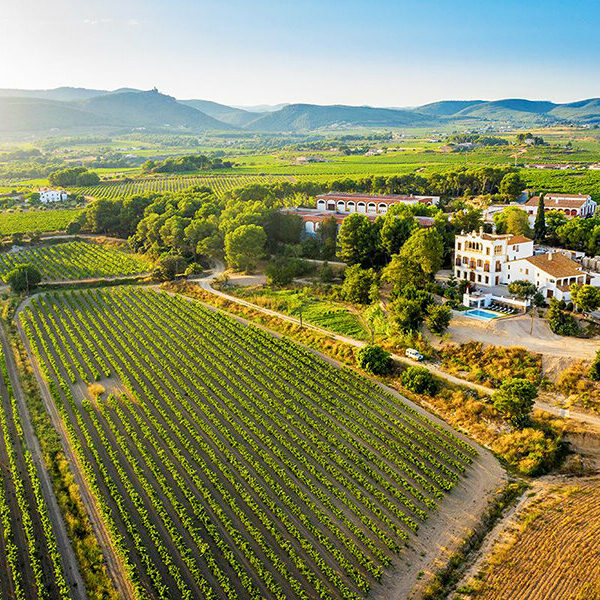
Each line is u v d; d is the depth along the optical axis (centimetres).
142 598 5300
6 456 7569
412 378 9250
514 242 12138
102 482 7025
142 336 11900
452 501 6762
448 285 12212
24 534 6169
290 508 6556
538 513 6444
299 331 11950
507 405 7962
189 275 16200
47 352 11006
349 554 5912
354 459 7469
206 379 9856
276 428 8319
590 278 11162
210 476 7081
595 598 5216
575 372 8756
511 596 5334
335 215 18088
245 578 5544
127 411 8750
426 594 5428
